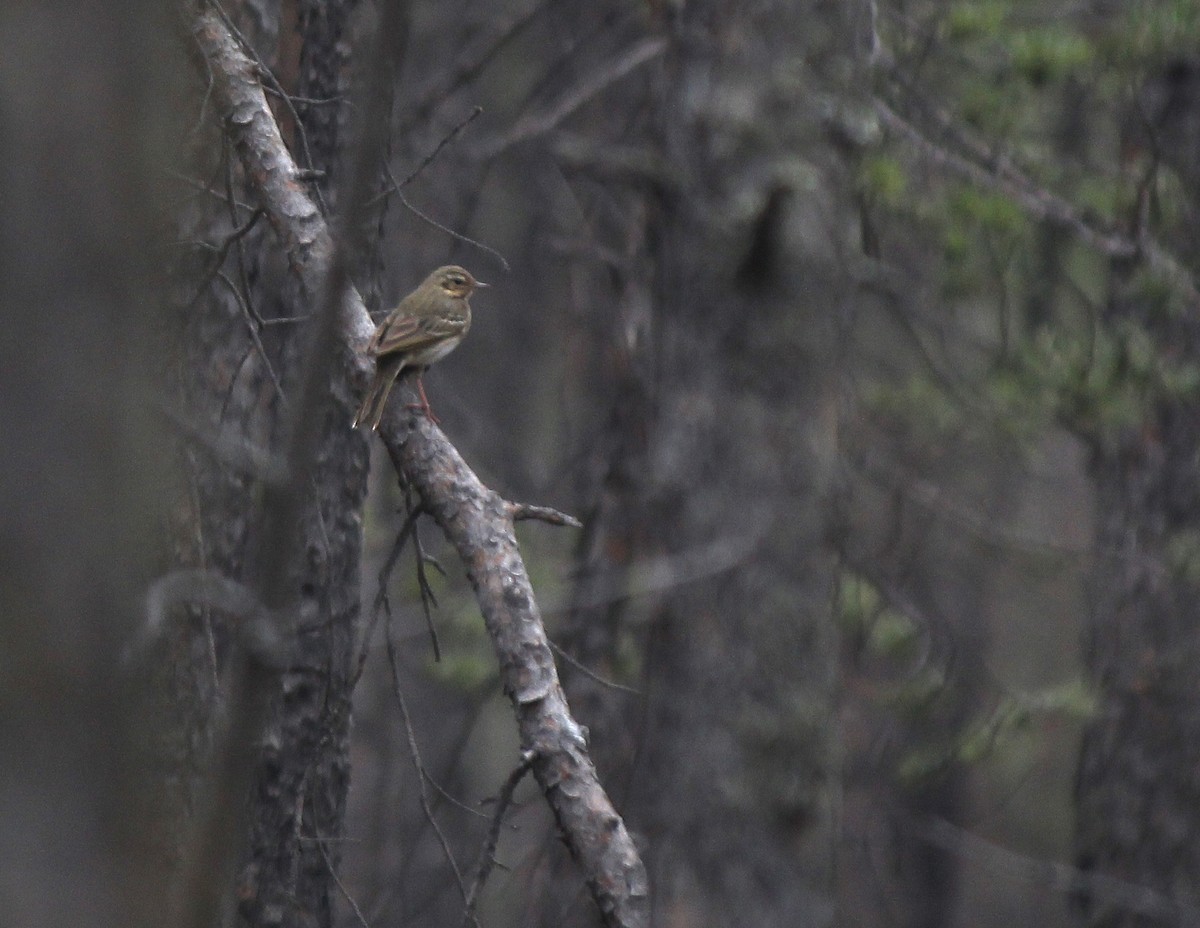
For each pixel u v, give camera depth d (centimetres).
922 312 1580
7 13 452
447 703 2453
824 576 1363
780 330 1350
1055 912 3359
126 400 464
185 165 981
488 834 711
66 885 445
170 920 488
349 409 1044
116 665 456
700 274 1363
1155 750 1719
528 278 2280
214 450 552
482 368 2397
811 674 1355
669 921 1348
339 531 1041
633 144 1570
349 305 848
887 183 1366
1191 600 1709
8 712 443
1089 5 1605
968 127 1543
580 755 717
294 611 963
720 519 1355
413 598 1616
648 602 1391
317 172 862
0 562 445
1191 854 1703
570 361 2089
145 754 468
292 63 1170
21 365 450
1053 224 1557
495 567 753
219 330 1062
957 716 1805
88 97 457
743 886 1341
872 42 1378
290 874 878
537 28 2217
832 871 1370
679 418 1373
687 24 1380
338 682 1031
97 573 454
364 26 1163
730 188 1348
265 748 1000
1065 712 1659
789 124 1346
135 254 466
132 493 463
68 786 447
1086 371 1565
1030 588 1966
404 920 1230
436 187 1747
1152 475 1722
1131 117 1692
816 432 1362
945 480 1945
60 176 454
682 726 1356
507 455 1903
